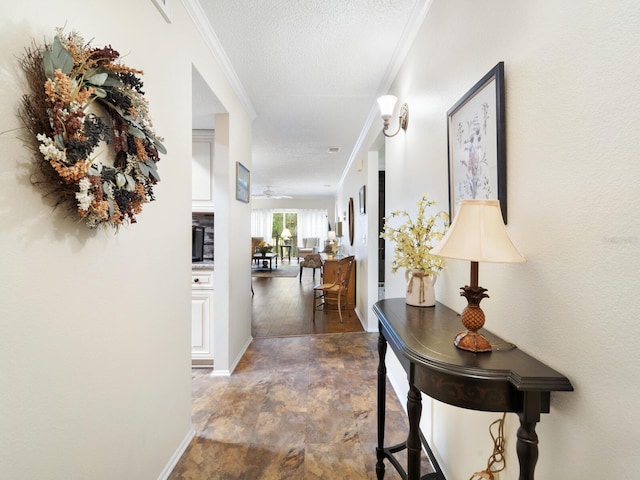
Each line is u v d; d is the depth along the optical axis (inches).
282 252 445.4
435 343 40.3
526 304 36.0
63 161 32.3
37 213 32.3
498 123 39.8
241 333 118.7
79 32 37.9
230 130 102.3
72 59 33.9
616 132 24.7
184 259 66.7
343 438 71.1
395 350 47.0
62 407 35.7
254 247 370.9
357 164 185.6
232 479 59.5
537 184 33.9
